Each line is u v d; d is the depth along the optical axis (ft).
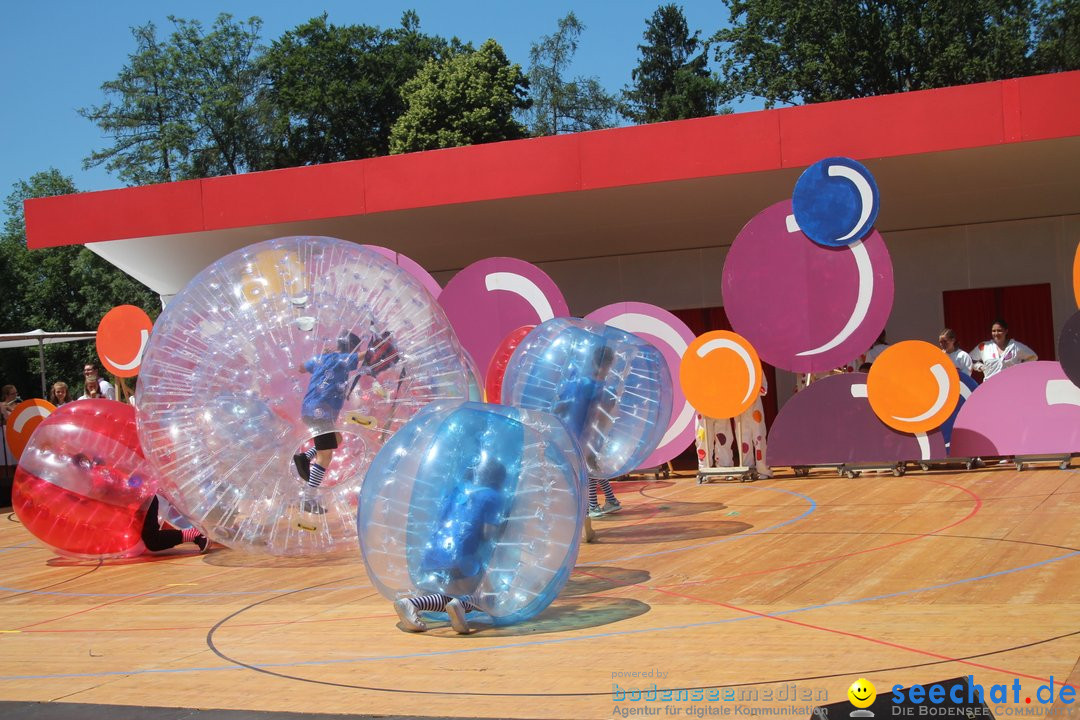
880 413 34.45
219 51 143.43
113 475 26.21
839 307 35.06
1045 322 46.88
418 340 23.03
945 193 43.04
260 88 139.23
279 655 15.98
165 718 13.07
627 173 41.22
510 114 120.57
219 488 21.90
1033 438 33.27
